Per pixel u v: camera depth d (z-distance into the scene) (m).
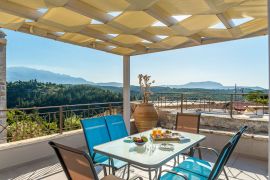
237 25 3.00
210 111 7.05
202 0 2.28
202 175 2.42
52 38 3.78
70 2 2.32
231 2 2.22
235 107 6.82
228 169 3.67
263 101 6.98
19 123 4.28
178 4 2.43
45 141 4.21
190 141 2.86
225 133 4.61
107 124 3.47
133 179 2.33
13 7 2.42
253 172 3.55
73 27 3.10
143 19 2.88
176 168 2.61
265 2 2.29
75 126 5.08
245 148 4.34
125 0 2.28
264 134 4.46
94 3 2.43
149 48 4.88
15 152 3.77
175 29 3.15
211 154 4.43
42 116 4.57
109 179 2.29
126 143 2.76
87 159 1.55
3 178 3.29
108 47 4.77
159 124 6.37
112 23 2.96
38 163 3.91
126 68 5.61
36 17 2.70
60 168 3.69
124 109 5.69
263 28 3.13
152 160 2.15
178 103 7.65
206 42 3.96
